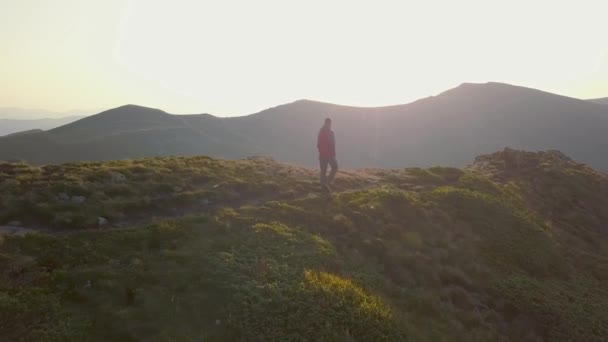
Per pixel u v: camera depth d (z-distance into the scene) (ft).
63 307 34.24
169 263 41.06
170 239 46.37
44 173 62.49
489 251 64.49
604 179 118.73
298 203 64.75
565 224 89.97
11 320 31.78
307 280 41.29
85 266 39.55
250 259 43.86
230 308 35.99
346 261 49.73
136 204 55.01
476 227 70.59
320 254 48.39
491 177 109.70
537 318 50.26
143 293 36.35
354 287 42.42
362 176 91.40
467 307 49.60
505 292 53.78
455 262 58.18
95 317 33.58
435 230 65.21
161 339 32.01
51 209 49.52
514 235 70.28
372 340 35.86
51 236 43.52
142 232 46.42
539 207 95.09
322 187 74.59
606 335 49.32
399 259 54.03
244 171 79.71
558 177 110.11
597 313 53.62
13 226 46.44
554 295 55.52
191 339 32.40
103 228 48.42
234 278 39.55
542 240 70.90
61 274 37.55
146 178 65.26
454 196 79.30
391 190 75.25
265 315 35.70
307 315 36.35
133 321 33.45
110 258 41.47
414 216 67.05
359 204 66.49
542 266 64.03
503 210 77.87
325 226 57.93
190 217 52.16
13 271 37.14
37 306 33.53
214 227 50.52
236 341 33.14
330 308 37.68
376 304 40.45
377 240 56.44
